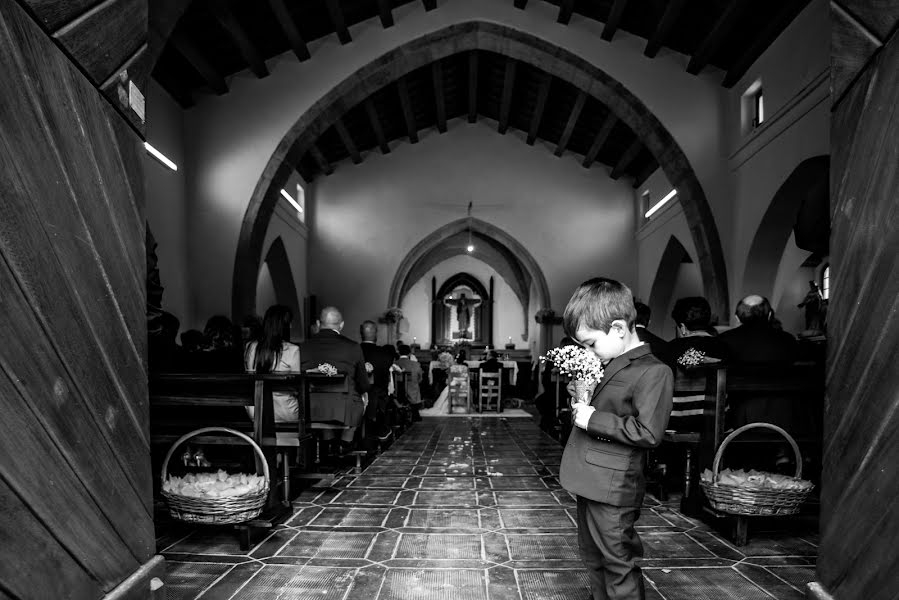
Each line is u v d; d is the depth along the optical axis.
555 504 4.06
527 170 13.39
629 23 9.17
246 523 3.07
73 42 1.39
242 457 3.97
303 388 3.90
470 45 9.78
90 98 1.49
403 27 9.60
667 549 3.12
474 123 13.47
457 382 11.12
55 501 1.28
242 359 4.46
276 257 11.72
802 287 12.26
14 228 1.18
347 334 13.20
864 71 1.51
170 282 9.09
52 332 1.30
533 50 9.54
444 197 13.38
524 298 18.30
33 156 1.24
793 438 3.39
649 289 12.20
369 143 13.11
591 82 9.46
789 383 3.45
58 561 1.28
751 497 3.05
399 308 13.41
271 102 9.74
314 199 13.37
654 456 4.49
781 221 7.69
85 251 1.45
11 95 1.18
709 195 8.97
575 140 12.87
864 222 1.49
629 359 1.96
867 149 1.49
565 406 6.96
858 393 1.49
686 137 9.09
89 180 1.48
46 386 1.27
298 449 3.78
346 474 5.11
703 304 4.26
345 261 13.30
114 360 1.57
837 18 1.66
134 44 1.71
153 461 3.85
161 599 1.74
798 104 6.76
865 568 1.42
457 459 5.90
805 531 3.41
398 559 2.97
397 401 7.90
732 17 7.30
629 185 13.27
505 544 3.21
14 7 1.19
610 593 1.89
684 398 4.01
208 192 9.70
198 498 2.89
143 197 1.79
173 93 9.20
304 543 3.20
